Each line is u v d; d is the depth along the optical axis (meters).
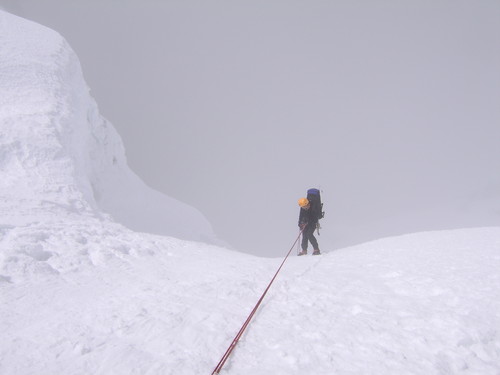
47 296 3.93
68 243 5.82
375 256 6.33
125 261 5.64
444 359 2.66
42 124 12.74
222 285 4.52
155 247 6.79
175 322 3.31
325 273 5.37
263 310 3.71
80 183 12.46
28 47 17.47
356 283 4.64
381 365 2.59
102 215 10.45
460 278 4.32
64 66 18.03
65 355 2.67
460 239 6.88
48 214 7.96
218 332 3.13
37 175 10.55
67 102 15.59
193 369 2.53
